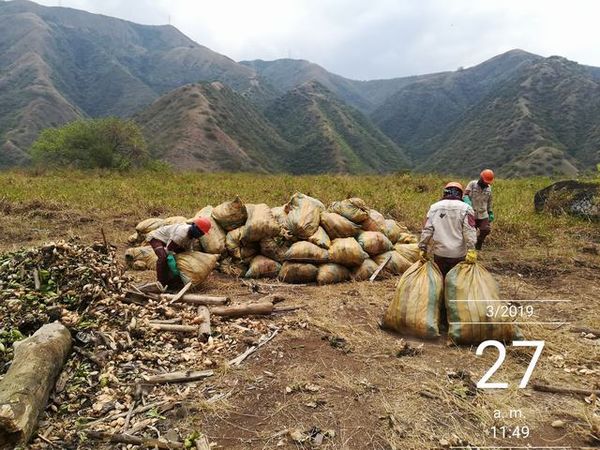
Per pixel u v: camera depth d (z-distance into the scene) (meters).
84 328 3.94
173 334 4.36
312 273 6.14
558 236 8.41
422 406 3.31
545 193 10.27
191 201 11.55
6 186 13.43
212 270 6.16
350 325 4.68
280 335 4.46
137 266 6.43
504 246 7.99
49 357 3.33
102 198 11.73
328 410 3.27
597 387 3.57
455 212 4.56
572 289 5.95
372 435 3.01
